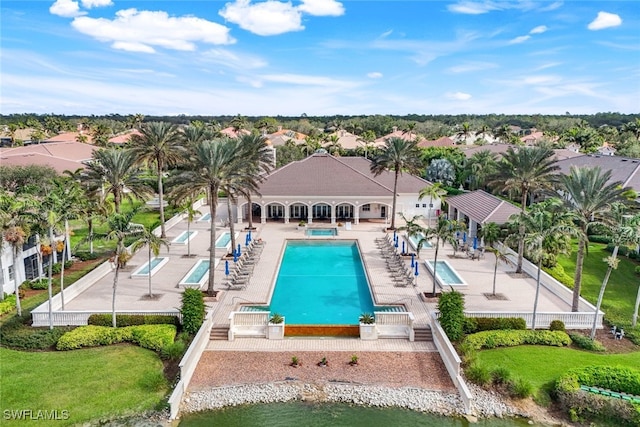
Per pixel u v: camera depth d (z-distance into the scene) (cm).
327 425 2094
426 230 3559
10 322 2909
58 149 7950
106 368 2486
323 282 3912
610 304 3353
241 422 2109
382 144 12106
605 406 2136
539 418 2167
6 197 3173
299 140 13188
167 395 2297
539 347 2734
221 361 2584
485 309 3206
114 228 2891
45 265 3969
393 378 2428
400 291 3566
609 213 2933
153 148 4775
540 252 2866
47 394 2256
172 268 4138
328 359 2603
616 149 9994
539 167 3772
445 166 8056
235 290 3581
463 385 2267
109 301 3316
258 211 6262
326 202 5762
